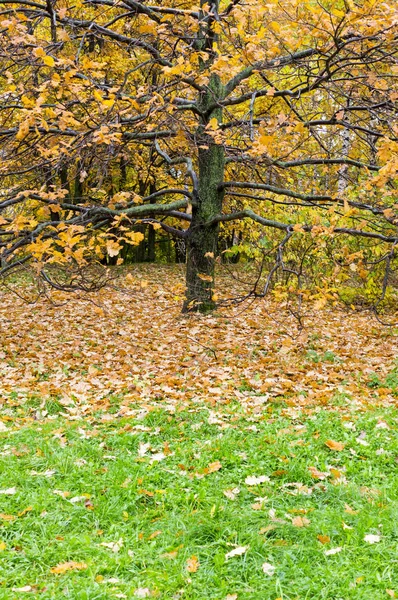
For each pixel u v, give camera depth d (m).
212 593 3.36
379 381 7.98
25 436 5.63
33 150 7.46
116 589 3.35
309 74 7.68
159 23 7.24
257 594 3.31
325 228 6.31
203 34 8.21
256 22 6.45
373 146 8.30
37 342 10.55
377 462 5.00
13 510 4.21
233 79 10.86
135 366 8.67
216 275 19.83
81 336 10.99
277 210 11.67
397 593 3.26
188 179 13.38
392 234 9.38
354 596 3.25
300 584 3.39
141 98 6.97
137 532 3.99
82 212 8.30
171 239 23.77
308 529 3.91
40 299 14.99
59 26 7.74
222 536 3.91
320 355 9.42
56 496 4.42
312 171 12.16
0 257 6.60
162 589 3.38
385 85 7.00
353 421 6.03
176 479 4.76
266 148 6.14
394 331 11.50
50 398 7.01
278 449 5.21
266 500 4.34
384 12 5.40
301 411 6.41
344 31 6.64
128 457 5.20
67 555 3.72
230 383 7.65
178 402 6.84
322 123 7.96
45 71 7.67
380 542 3.78
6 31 6.51
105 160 6.95
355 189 9.87
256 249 11.52
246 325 11.42
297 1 5.74
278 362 8.92
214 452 5.18
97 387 7.77
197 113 9.55
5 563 3.59
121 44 9.24
